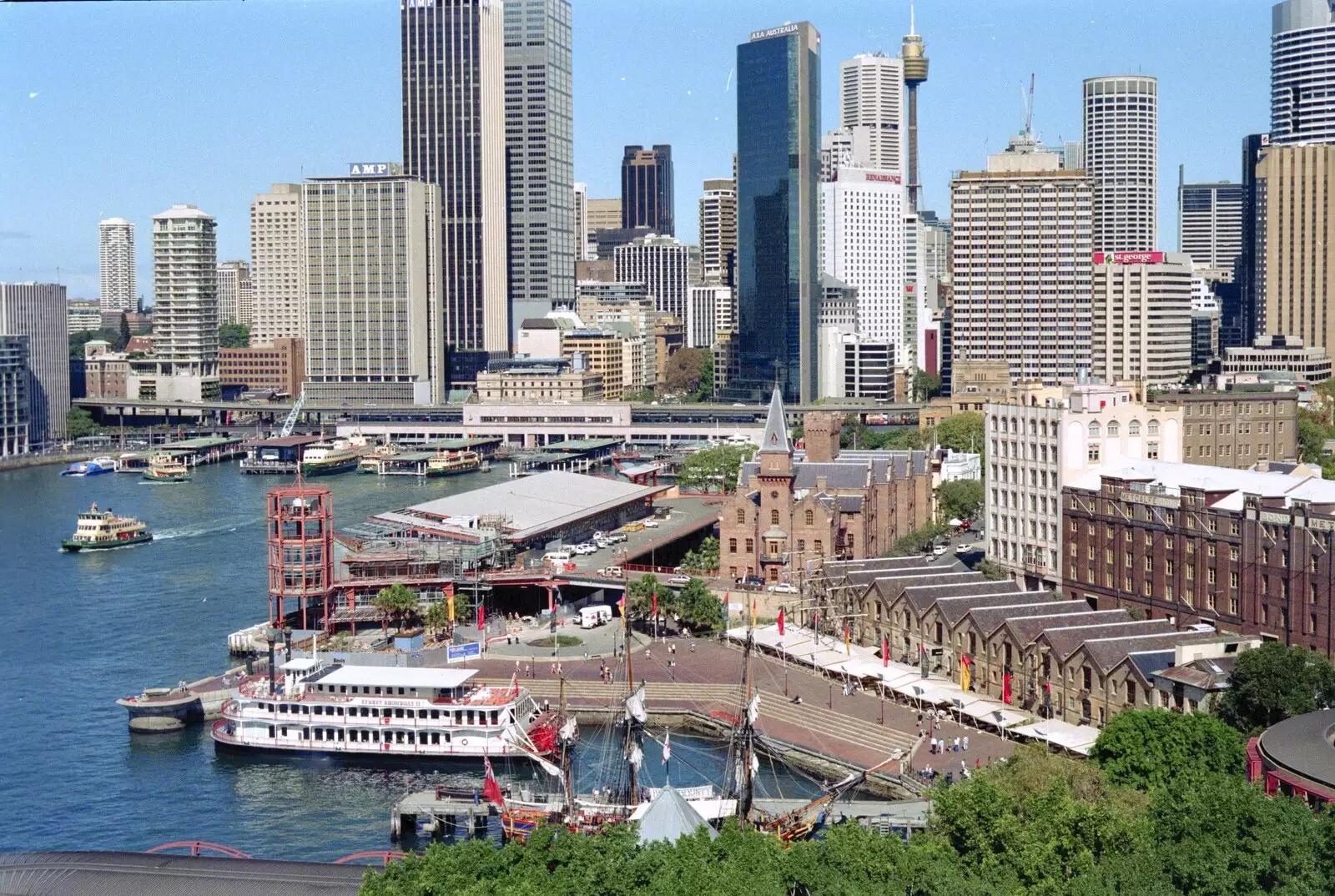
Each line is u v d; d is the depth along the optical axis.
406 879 161.12
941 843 166.50
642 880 159.38
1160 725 199.25
